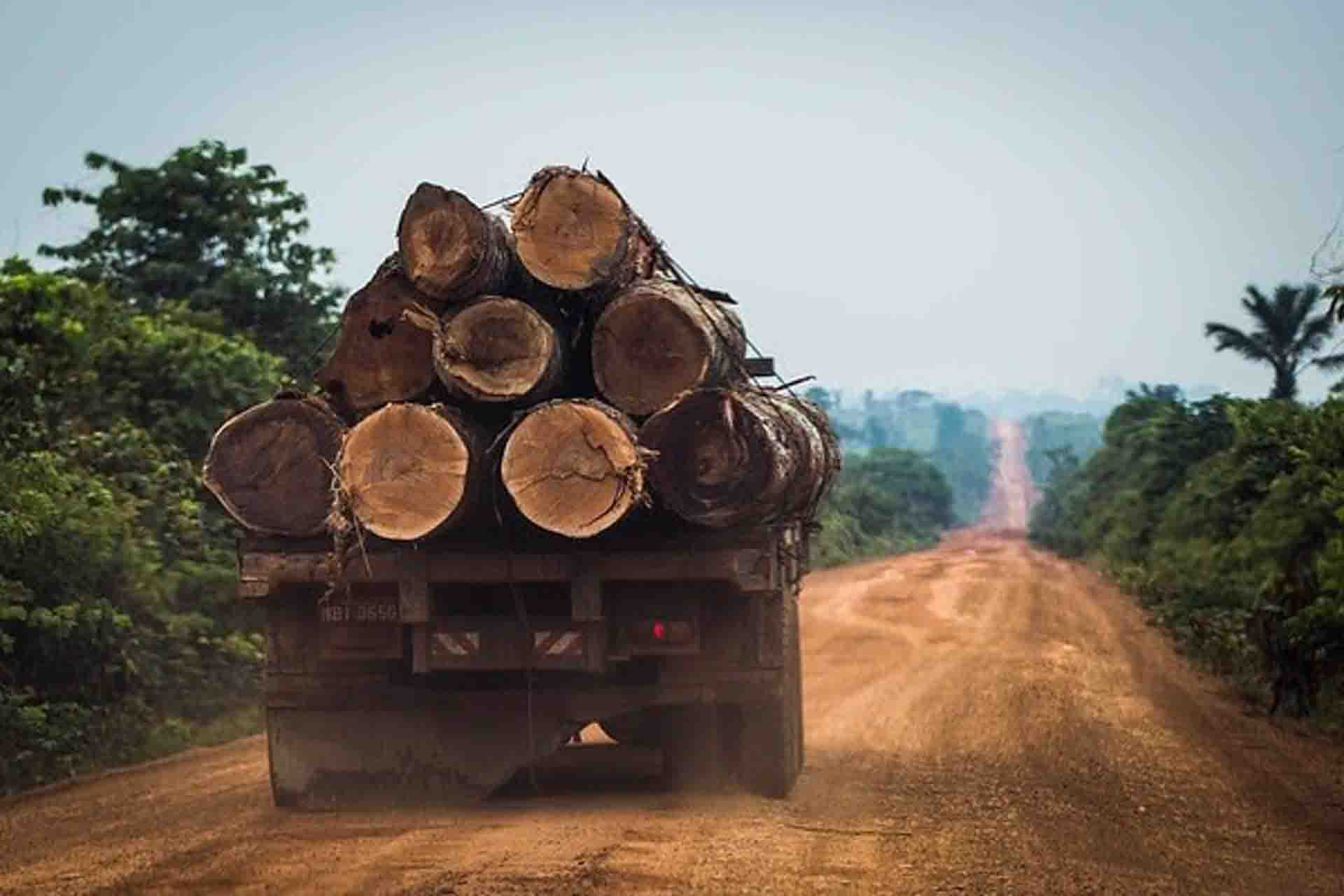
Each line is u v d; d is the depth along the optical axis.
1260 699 41.28
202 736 34.09
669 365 22.08
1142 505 102.06
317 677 23.14
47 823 23.23
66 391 40.72
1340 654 38.47
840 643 59.97
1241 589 57.84
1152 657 54.09
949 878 18.69
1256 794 26.62
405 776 23.19
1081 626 67.50
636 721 25.44
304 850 19.81
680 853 19.56
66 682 33.12
